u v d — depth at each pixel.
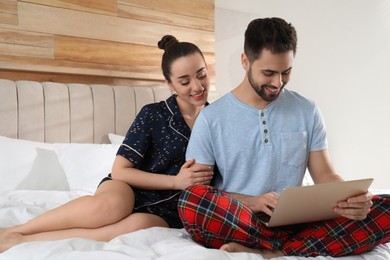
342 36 4.02
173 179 1.65
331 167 1.70
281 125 1.65
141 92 3.04
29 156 2.41
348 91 4.03
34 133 2.65
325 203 1.36
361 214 1.38
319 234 1.44
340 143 4.01
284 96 1.70
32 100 2.65
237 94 1.69
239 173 1.65
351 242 1.41
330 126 3.97
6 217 1.76
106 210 1.57
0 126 2.55
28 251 1.30
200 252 1.23
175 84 1.84
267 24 1.51
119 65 3.06
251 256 1.28
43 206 2.00
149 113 1.80
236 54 3.70
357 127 4.03
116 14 3.04
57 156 2.48
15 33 2.70
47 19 2.80
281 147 1.63
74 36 2.89
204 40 3.43
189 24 3.35
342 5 4.00
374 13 4.03
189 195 1.41
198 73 1.82
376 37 4.02
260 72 1.52
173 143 1.78
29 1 2.74
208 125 1.65
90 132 2.84
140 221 1.61
